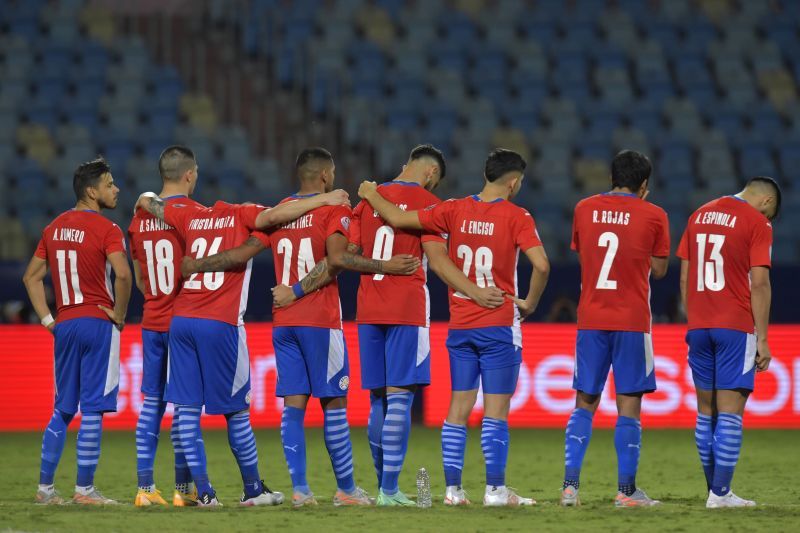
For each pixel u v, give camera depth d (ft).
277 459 119.96
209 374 82.53
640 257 83.05
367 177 235.20
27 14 272.10
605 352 83.92
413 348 83.56
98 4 277.64
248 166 235.61
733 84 273.75
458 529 69.62
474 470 111.14
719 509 80.59
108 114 246.47
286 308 82.89
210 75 264.31
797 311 163.32
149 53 267.39
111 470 111.04
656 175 243.19
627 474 83.46
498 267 82.48
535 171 240.12
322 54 266.36
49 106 246.06
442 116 253.44
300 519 73.82
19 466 114.21
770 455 124.67
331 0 287.89
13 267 160.45
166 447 130.11
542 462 119.75
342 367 83.41
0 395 150.61
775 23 292.20
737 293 84.43
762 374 156.46
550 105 261.24
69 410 86.79
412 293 83.82
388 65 268.62
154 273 86.07
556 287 164.35
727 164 247.29
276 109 257.34
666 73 274.98
